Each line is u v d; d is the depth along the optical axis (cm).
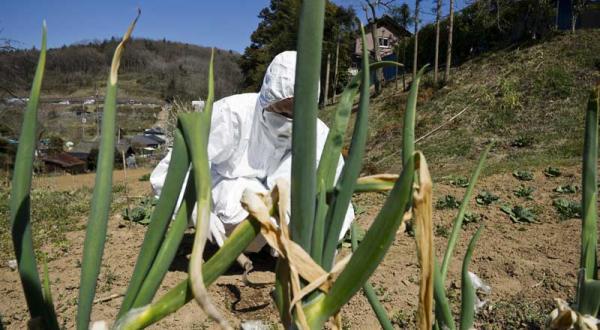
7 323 250
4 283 312
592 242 73
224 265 59
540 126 1203
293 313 63
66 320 244
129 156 2153
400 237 402
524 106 1316
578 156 925
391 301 270
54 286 293
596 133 73
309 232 63
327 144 71
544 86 1357
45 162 2006
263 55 3077
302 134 58
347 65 2683
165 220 60
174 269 309
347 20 2488
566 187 594
